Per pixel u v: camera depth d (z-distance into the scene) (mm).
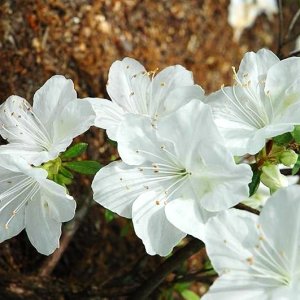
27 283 375
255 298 216
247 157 302
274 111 252
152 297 368
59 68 436
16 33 417
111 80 280
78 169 265
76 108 251
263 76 259
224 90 262
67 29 449
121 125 242
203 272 369
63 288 385
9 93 401
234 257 219
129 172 249
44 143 265
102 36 472
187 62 548
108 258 437
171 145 242
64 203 245
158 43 525
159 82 275
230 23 605
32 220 255
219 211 227
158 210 243
